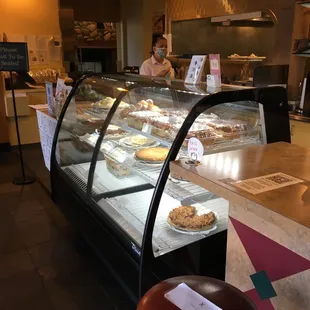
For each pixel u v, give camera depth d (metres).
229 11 4.75
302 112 3.45
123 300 2.12
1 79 5.17
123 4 8.72
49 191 3.79
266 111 1.88
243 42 5.20
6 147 5.39
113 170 2.56
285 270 1.04
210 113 2.09
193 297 0.92
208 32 5.62
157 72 4.36
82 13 8.44
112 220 2.15
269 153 1.32
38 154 5.22
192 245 1.81
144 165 2.27
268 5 4.14
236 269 1.23
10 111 5.22
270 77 3.98
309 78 3.40
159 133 2.18
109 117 2.66
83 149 2.96
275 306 1.10
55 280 2.31
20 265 2.47
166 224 1.92
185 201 2.04
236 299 0.91
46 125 3.81
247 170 1.13
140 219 2.05
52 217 3.19
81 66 9.49
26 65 3.98
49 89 3.80
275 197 0.92
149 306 0.89
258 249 1.12
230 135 1.96
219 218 1.96
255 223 1.11
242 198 0.93
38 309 2.05
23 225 3.04
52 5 6.11
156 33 8.28
